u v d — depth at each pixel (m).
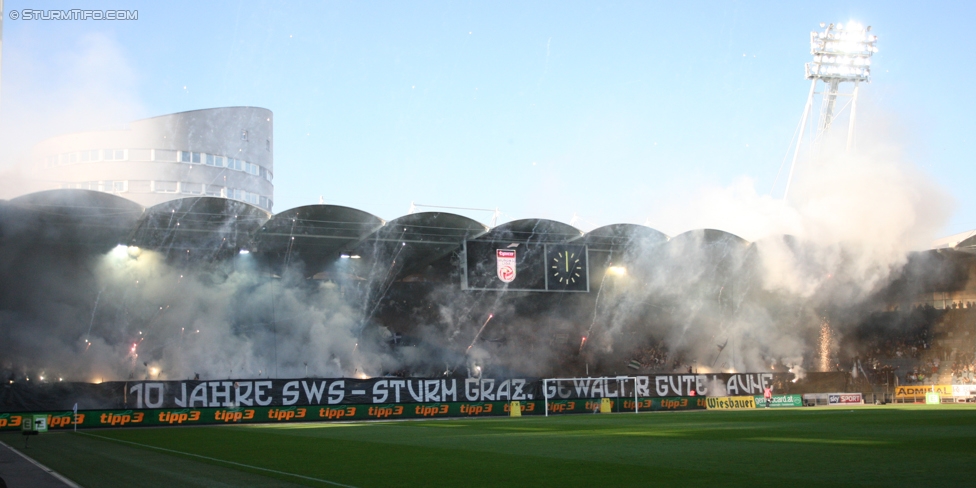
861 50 61.94
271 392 41.62
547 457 19.73
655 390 50.00
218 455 21.80
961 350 63.78
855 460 17.45
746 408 52.00
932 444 21.38
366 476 16.48
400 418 44.00
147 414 38.84
